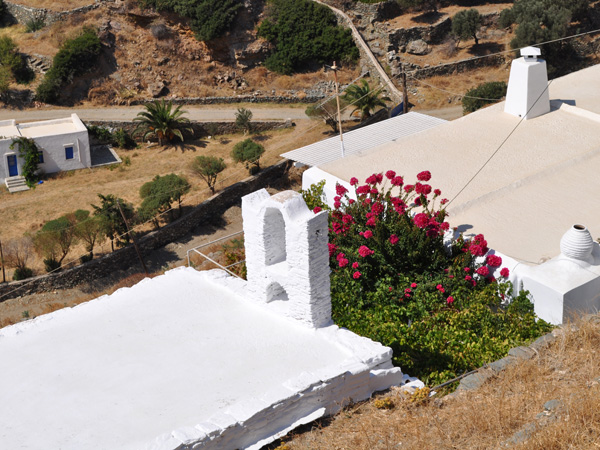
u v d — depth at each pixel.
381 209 15.91
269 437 9.60
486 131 22.08
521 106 22.45
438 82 50.28
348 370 10.30
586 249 14.27
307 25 54.53
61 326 11.76
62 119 46.88
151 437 8.98
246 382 10.15
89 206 40.88
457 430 9.97
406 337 13.54
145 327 11.64
